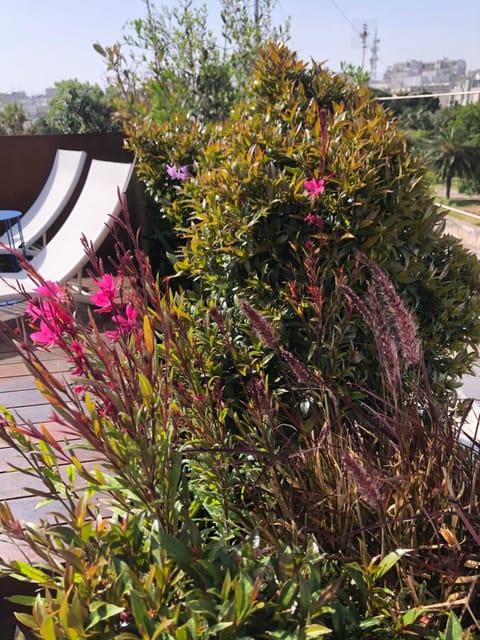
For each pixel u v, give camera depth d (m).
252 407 1.69
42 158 5.39
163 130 4.19
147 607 1.08
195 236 2.31
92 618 1.02
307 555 1.25
